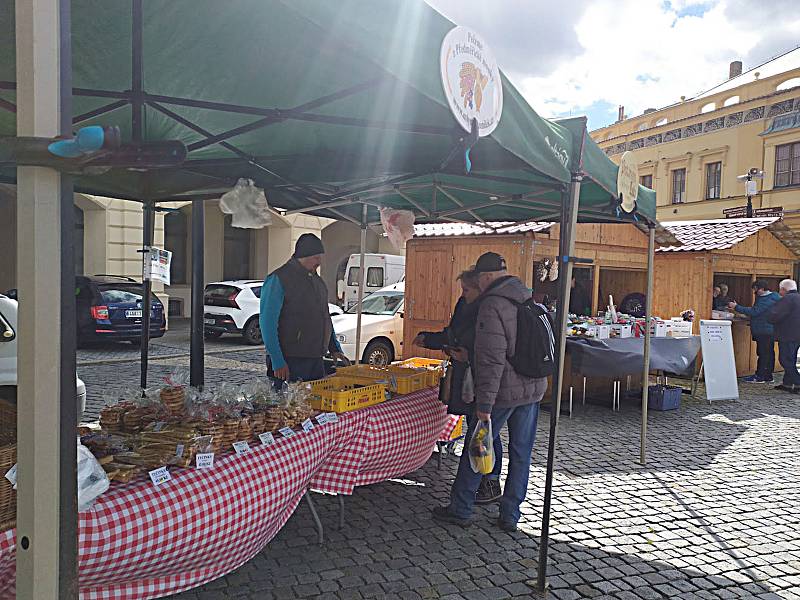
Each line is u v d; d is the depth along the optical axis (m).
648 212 5.65
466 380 4.31
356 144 4.32
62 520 1.55
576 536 4.37
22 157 1.44
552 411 3.71
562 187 3.79
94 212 16.02
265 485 3.06
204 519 2.72
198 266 6.59
